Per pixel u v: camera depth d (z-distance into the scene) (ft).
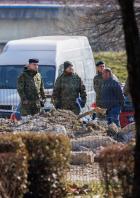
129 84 46.96
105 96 107.34
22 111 107.14
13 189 54.19
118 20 127.85
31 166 58.75
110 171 51.70
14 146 55.93
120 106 107.14
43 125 98.32
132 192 47.26
